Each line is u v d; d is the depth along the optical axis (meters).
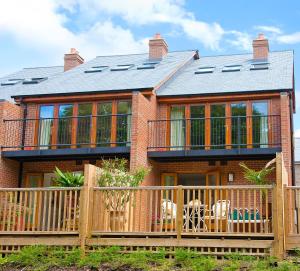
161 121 17.61
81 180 13.19
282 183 10.43
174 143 17.86
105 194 11.27
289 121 16.98
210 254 10.42
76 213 11.50
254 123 17.16
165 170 17.98
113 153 16.86
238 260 10.04
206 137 17.53
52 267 10.46
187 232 10.65
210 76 19.92
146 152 16.86
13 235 11.59
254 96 17.27
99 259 10.37
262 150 16.03
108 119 17.95
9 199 12.02
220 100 17.73
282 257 9.98
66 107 18.75
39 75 24.28
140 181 13.23
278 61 20.75
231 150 16.25
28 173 18.86
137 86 17.94
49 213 11.37
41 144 18.50
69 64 25.00
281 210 10.17
